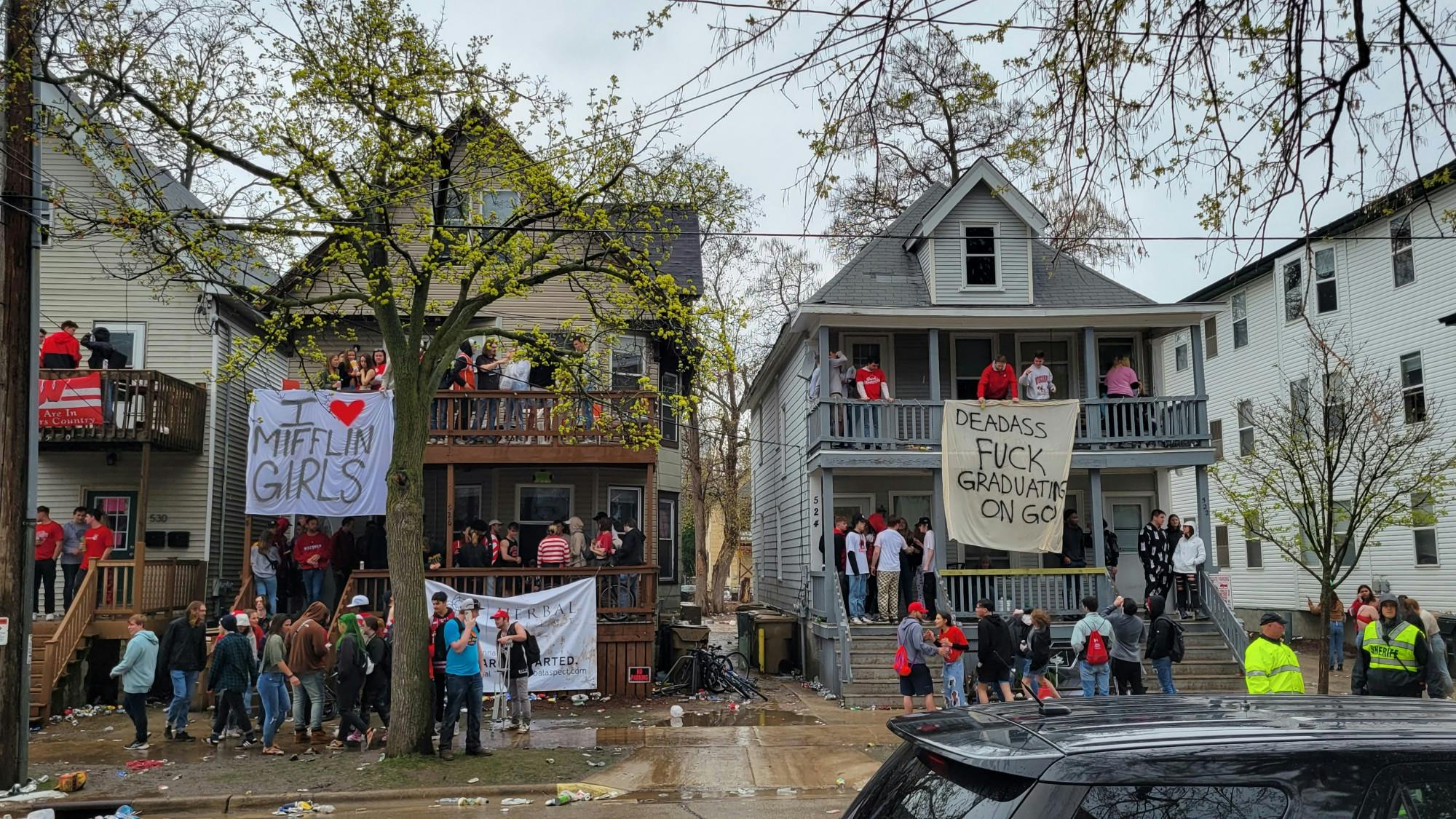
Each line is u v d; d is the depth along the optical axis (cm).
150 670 1400
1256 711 338
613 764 1265
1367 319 2527
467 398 1988
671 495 2545
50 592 1859
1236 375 3039
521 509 2306
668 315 1409
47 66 1216
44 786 1157
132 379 1962
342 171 1280
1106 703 360
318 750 1377
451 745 1294
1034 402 2038
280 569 2006
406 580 1291
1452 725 313
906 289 2228
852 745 1391
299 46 1252
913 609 1512
